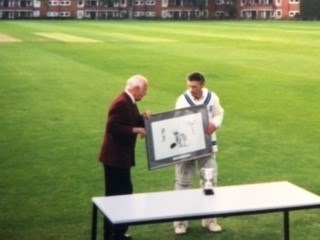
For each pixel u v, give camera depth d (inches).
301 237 395.5
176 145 368.5
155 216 299.0
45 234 401.1
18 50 1797.5
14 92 992.9
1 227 413.1
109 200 323.6
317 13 5039.4
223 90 1011.3
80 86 1067.3
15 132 701.9
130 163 367.6
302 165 567.2
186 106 387.9
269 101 903.1
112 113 360.8
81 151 619.2
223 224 417.7
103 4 5876.0
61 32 2847.0
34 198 474.3
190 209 308.7
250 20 5123.0
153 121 362.3
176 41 2218.3
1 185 507.2
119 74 1235.2
